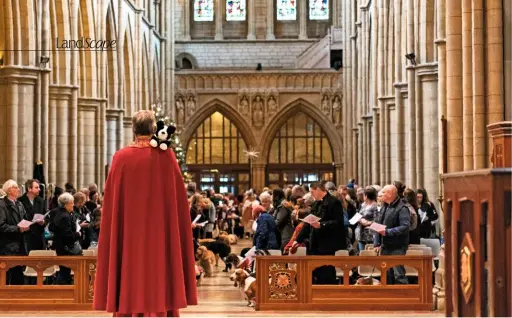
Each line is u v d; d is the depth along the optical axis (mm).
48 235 20672
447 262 7770
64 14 34406
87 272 16453
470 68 19641
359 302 16156
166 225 9195
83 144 38781
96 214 20969
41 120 29984
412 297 16125
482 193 6668
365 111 46625
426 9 28453
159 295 9039
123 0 44938
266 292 16328
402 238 16312
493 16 19328
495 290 6438
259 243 18703
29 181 19062
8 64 29391
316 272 16641
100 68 39500
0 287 16531
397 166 34125
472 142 19688
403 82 33844
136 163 9156
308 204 20156
